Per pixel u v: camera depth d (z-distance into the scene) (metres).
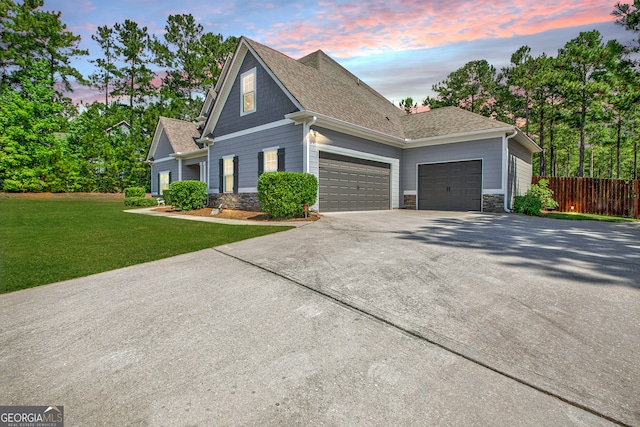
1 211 12.52
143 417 1.51
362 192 12.95
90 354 2.10
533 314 2.54
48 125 22.95
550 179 15.73
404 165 15.38
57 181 21.62
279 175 9.13
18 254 5.07
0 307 2.93
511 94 29.28
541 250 4.80
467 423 1.43
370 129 12.40
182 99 35.47
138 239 6.32
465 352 2.01
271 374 1.83
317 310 2.70
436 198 14.31
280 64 12.22
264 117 12.07
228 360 1.99
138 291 3.31
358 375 1.80
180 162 19.53
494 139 12.59
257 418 1.48
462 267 3.86
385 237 6.01
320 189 11.05
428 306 2.73
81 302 3.03
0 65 25.56
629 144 31.25
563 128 31.30
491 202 12.66
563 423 1.42
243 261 4.44
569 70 22.38
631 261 4.12
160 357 2.04
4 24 26.34
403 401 1.58
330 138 11.37
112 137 27.36
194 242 5.97
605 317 2.47
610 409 1.50
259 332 2.34
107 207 15.84
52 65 29.83
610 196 13.99
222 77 14.06
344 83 16.14
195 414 1.52
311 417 1.48
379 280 3.42
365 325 2.41
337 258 4.40
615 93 16.39
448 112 16.12
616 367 1.83
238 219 10.14
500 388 1.67
